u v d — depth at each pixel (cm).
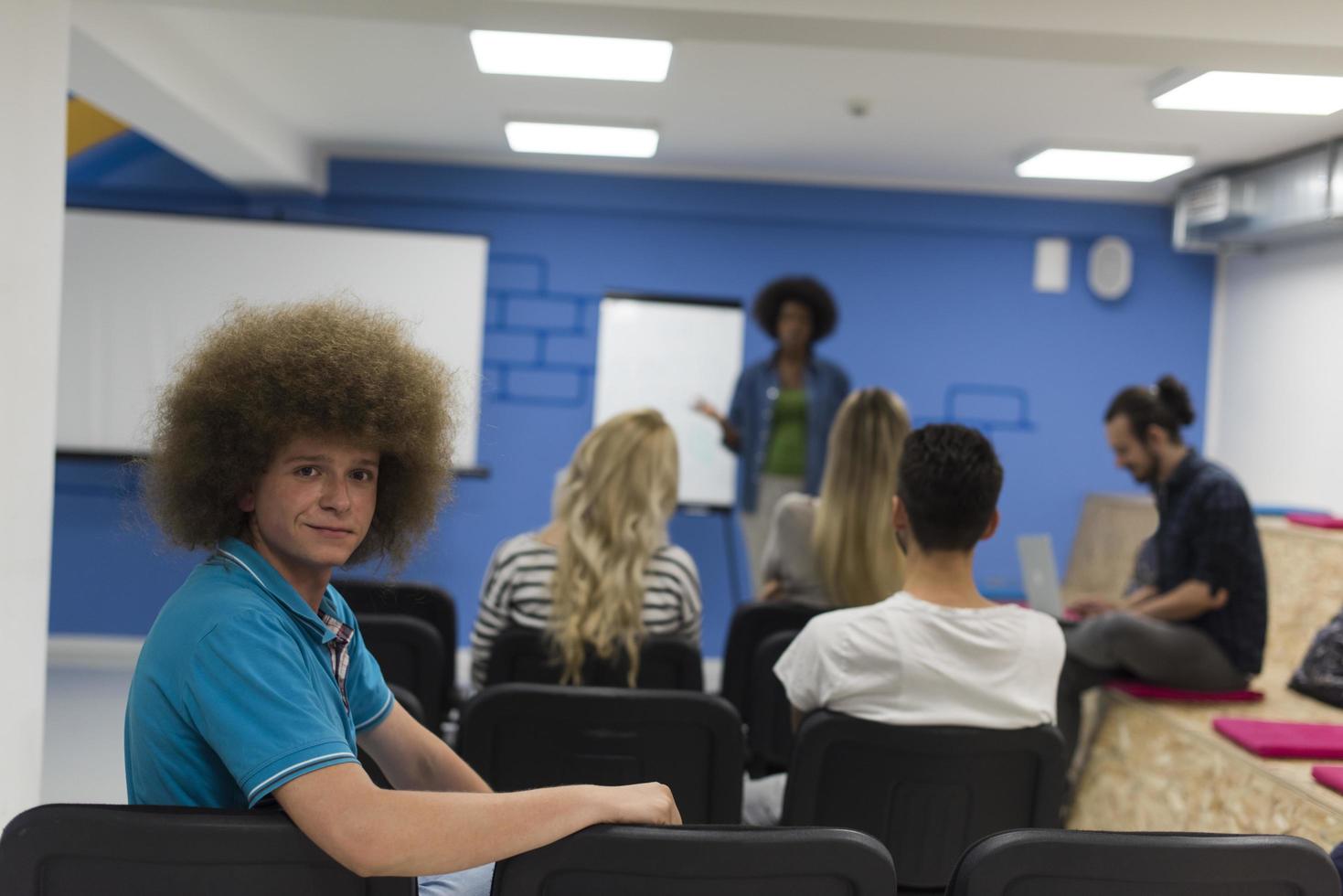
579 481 237
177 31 354
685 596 236
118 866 101
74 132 532
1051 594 371
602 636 222
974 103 406
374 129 493
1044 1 254
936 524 183
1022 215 560
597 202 552
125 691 475
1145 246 578
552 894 106
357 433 112
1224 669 327
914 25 255
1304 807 241
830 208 557
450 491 134
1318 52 263
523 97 427
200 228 527
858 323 575
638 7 251
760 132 468
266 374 112
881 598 265
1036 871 109
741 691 269
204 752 108
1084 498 581
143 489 122
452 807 102
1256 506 516
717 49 355
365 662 132
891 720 177
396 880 104
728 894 105
